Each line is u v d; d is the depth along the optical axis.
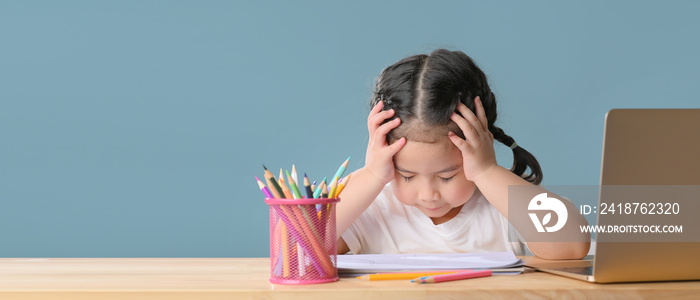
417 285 0.70
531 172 1.32
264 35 3.08
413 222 1.31
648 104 2.96
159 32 3.09
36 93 3.09
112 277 0.79
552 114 3.00
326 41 3.06
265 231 3.08
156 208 3.10
